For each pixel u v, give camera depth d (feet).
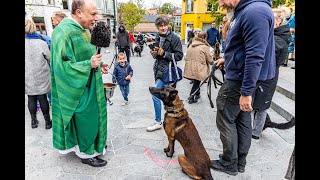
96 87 8.16
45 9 61.62
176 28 152.66
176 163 9.19
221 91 7.72
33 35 11.09
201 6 79.61
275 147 10.37
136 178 8.27
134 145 10.52
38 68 11.07
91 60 7.49
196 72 15.16
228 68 7.28
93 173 8.52
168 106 8.52
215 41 27.32
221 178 8.27
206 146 10.49
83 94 8.01
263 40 6.11
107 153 9.84
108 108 15.23
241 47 6.79
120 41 29.25
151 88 8.79
